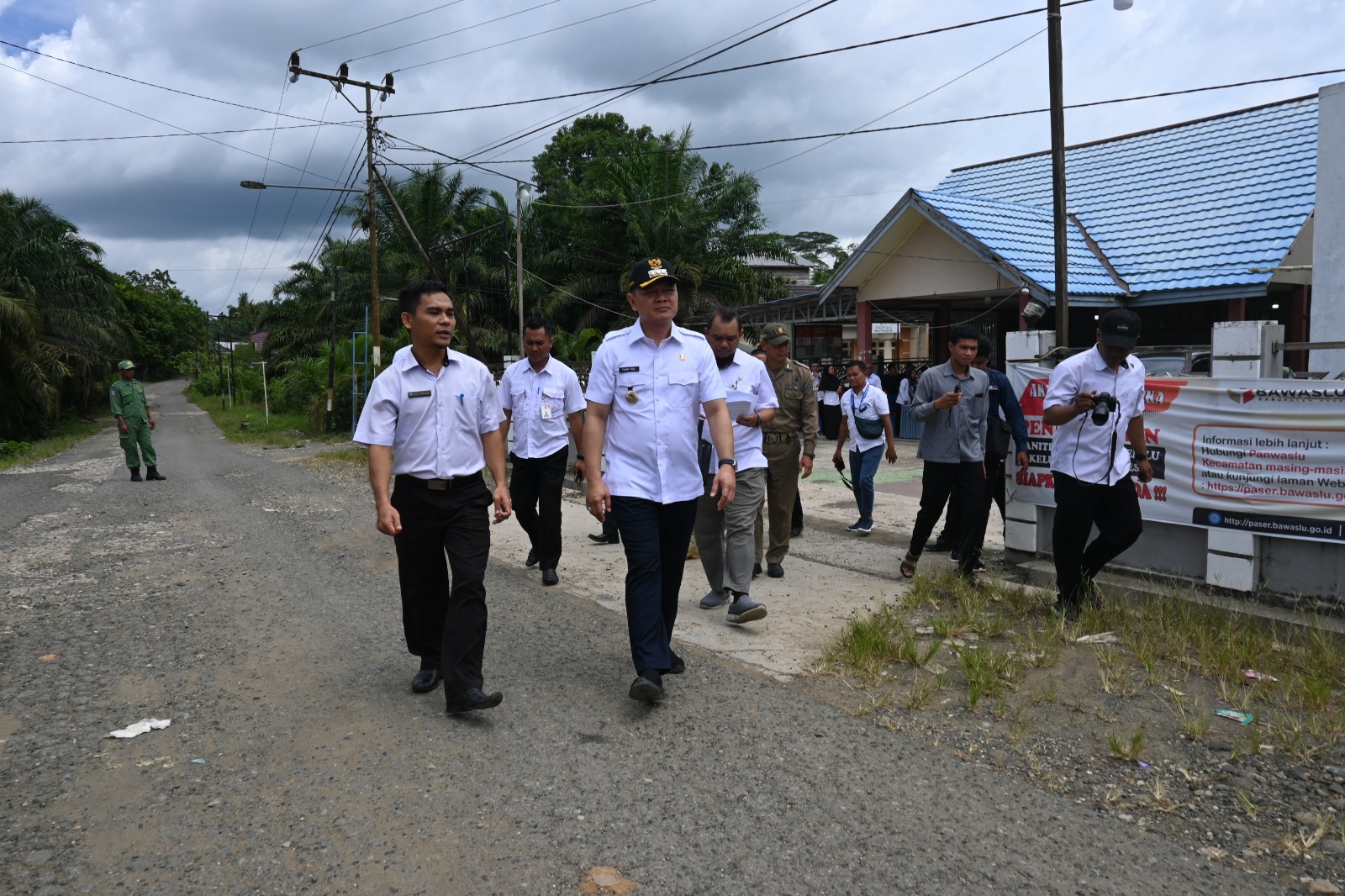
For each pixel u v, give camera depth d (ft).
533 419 21.38
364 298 123.13
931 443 20.25
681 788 10.79
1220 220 49.14
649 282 13.26
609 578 22.16
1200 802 10.53
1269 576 17.10
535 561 23.40
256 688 14.34
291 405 131.95
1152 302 46.11
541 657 15.81
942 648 16.05
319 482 44.45
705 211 106.11
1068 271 47.91
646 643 13.17
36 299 109.50
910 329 78.89
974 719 12.92
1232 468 17.30
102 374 126.31
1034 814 10.24
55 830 9.87
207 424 114.11
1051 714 13.05
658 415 13.44
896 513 31.50
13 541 28.35
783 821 10.02
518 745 12.06
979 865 9.18
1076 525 16.74
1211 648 15.07
